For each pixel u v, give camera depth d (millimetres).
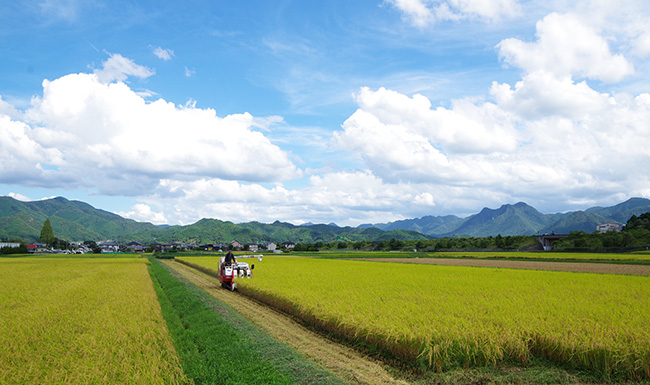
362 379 9008
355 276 27500
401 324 11070
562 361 9859
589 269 42062
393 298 16203
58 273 39719
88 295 21625
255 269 35781
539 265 50531
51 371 9273
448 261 63281
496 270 35469
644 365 8938
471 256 81500
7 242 156375
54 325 13930
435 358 9445
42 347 11320
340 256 86875
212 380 8531
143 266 53562
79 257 96625
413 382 8938
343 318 12336
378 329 10984
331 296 16828
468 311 12852
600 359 9242
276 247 190500
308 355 10883
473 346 9875
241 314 16766
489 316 12133
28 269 46656
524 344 9867
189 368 9430
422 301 15320
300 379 8594
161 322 14812
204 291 24469
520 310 13070
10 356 10422
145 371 9133
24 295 21797
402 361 10367
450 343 9711
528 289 19297
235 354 10203
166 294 24266
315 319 14547
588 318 11844
